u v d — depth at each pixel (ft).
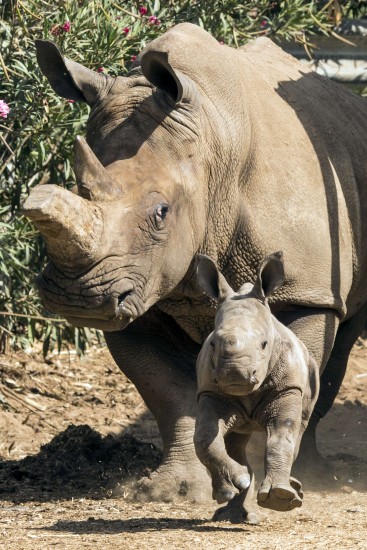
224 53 54.80
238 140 52.80
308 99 59.31
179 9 75.41
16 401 76.74
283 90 58.34
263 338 40.16
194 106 50.98
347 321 64.54
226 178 52.49
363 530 42.52
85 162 46.75
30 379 81.41
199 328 55.31
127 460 59.21
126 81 51.72
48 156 72.43
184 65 52.75
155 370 54.65
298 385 42.24
